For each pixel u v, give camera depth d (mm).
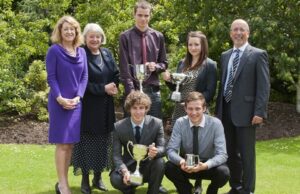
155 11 10570
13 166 6359
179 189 5012
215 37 9867
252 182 5059
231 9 10156
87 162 5324
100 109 5297
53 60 4875
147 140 4965
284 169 6441
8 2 10453
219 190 5496
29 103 9758
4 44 9641
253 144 5047
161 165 4809
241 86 4977
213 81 5285
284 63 9578
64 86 4910
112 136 5188
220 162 4770
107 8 10008
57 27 4938
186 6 10344
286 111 11562
